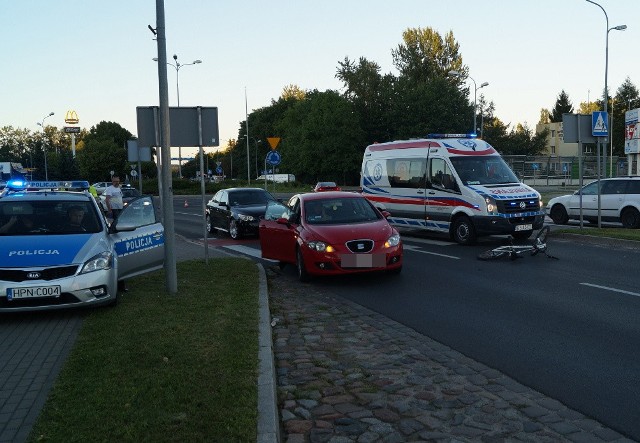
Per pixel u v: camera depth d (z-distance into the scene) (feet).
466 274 34.91
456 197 49.73
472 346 20.66
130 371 16.62
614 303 26.66
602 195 63.21
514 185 49.67
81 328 21.76
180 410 13.91
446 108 215.72
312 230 33.65
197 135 34.22
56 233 26.37
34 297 23.07
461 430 13.91
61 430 12.90
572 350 19.92
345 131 226.99
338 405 15.48
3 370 17.35
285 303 28.25
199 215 103.65
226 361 17.38
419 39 244.01
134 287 29.58
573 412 14.84
